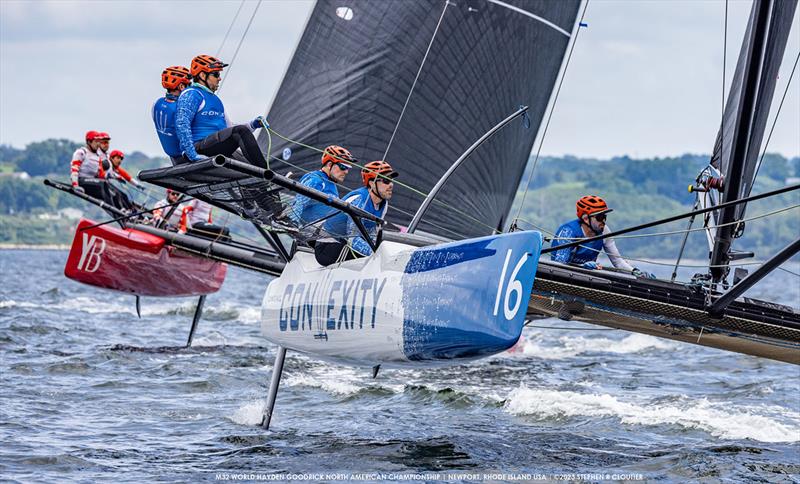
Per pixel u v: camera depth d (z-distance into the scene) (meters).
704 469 22.98
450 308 22.03
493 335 21.11
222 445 24.84
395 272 23.69
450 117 37.72
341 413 29.11
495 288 21.31
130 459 23.14
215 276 46.06
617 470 22.89
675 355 46.12
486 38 37.56
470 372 38.03
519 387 34.69
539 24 38.28
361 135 37.97
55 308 62.47
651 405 31.72
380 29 37.81
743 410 31.06
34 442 24.30
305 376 35.41
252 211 25.42
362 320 24.16
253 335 49.94
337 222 25.36
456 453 24.23
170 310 63.62
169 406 29.53
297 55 38.56
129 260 45.25
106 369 35.91
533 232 20.91
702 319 25.48
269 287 28.64
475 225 38.62
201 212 45.56
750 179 25.39
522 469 22.83
